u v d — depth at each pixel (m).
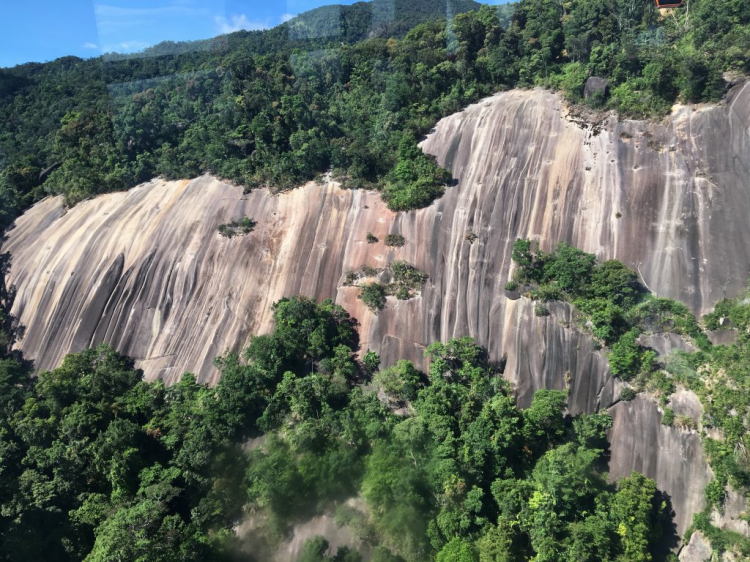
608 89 53.91
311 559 31.70
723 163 45.31
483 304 43.88
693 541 31.11
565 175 49.69
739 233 41.53
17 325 49.47
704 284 40.28
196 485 34.69
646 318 38.88
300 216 52.88
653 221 44.47
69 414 37.19
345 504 34.59
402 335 43.50
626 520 30.42
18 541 30.78
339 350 41.47
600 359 38.38
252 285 48.38
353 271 47.72
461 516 31.95
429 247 48.16
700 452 33.12
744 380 32.84
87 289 49.50
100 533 30.53
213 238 51.88
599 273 40.62
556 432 35.41
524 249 43.06
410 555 31.92
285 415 37.59
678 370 35.81
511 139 54.22
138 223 54.00
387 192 52.97
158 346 46.28
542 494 30.92
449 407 36.53
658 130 49.47
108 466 34.47
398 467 34.03
